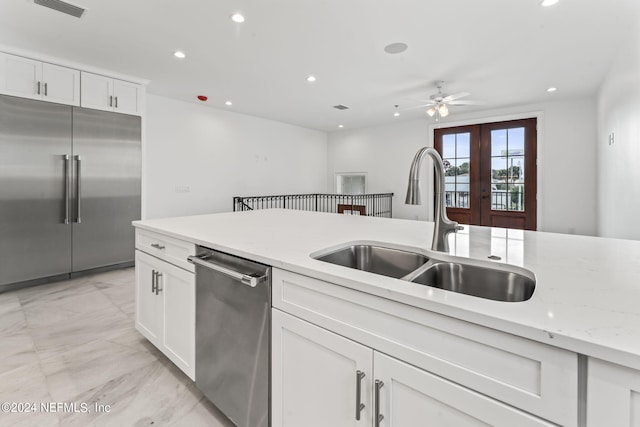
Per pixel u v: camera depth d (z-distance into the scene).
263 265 1.17
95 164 3.69
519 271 1.03
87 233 3.66
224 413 1.38
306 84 4.34
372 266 1.48
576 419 0.56
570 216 5.09
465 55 3.36
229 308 1.32
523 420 0.61
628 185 2.92
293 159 7.40
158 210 5.02
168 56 3.41
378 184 7.39
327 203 8.22
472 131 6.05
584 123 4.92
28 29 2.81
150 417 1.49
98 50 3.24
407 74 3.94
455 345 0.70
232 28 2.80
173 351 1.69
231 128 6.05
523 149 5.51
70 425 1.43
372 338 0.85
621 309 0.67
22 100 3.18
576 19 2.63
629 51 2.82
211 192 5.76
